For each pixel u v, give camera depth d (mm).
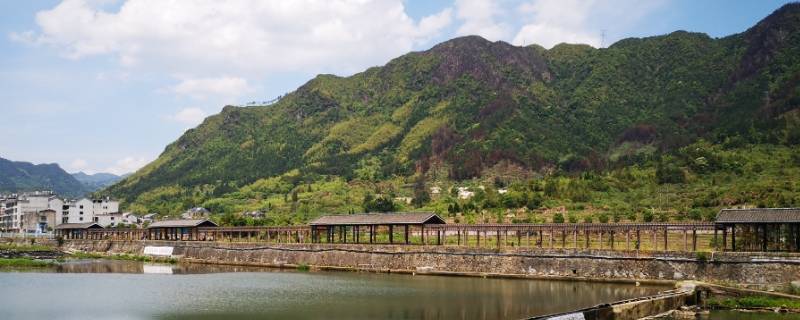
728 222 98500
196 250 173625
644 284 101000
